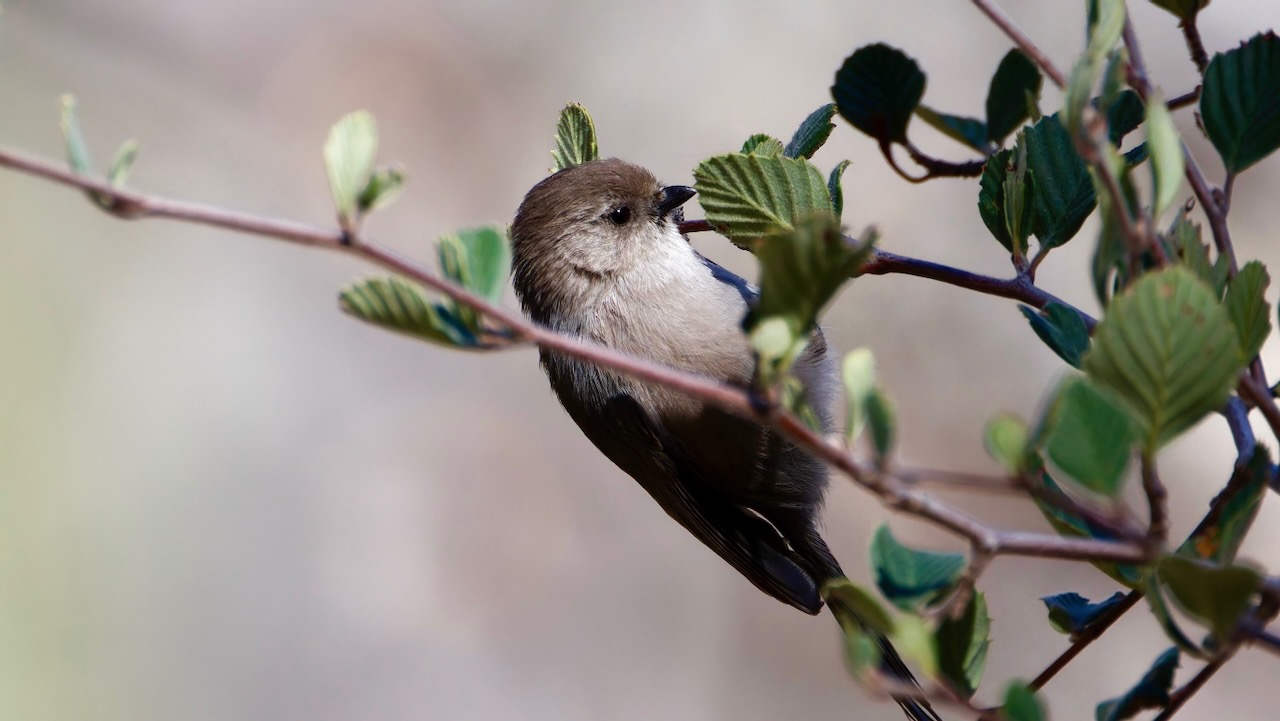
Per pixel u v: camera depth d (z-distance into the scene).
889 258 4.18
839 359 6.09
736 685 12.12
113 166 2.79
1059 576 10.64
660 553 12.69
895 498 2.51
